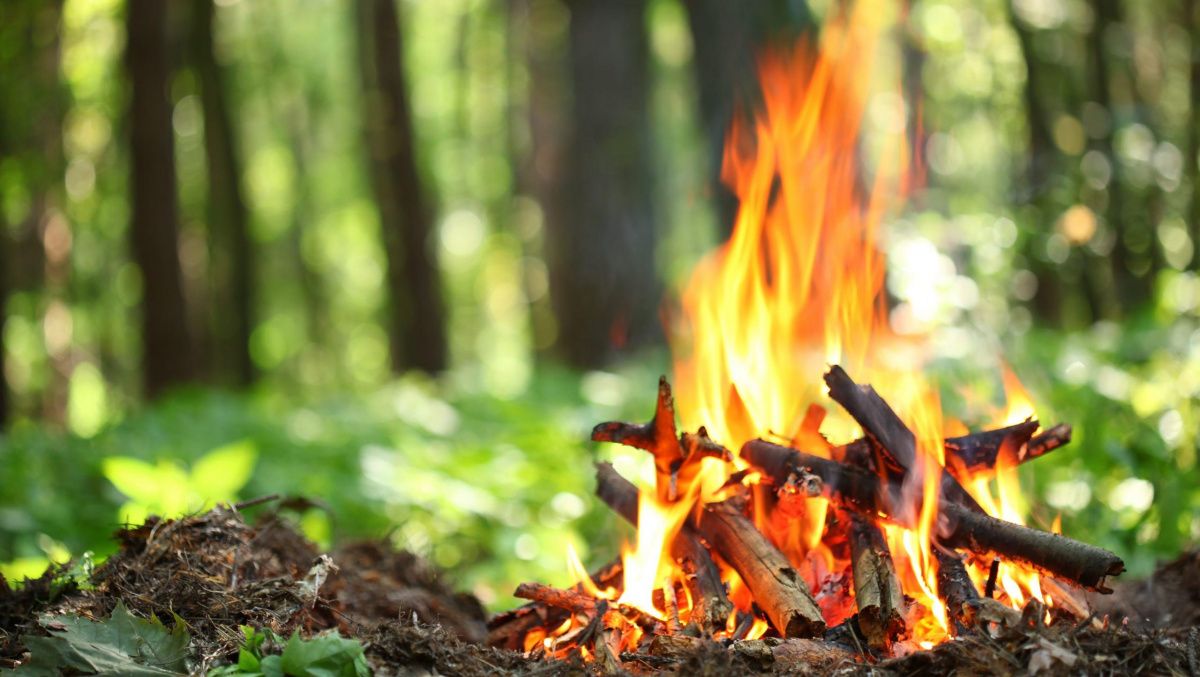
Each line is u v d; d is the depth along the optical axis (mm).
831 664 2654
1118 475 4930
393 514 5969
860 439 3117
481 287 27688
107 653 2557
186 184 18203
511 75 20922
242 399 9797
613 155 11344
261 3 20594
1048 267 8367
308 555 3553
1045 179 8219
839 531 3131
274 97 22172
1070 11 10570
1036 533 2762
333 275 26734
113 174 16219
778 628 2814
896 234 7121
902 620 2730
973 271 7758
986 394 5766
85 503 5707
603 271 11398
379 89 14562
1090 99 10398
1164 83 10703
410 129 14586
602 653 2723
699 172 13977
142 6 11117
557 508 6203
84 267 18000
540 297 21234
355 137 21750
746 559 2953
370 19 17234
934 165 11703
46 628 2668
